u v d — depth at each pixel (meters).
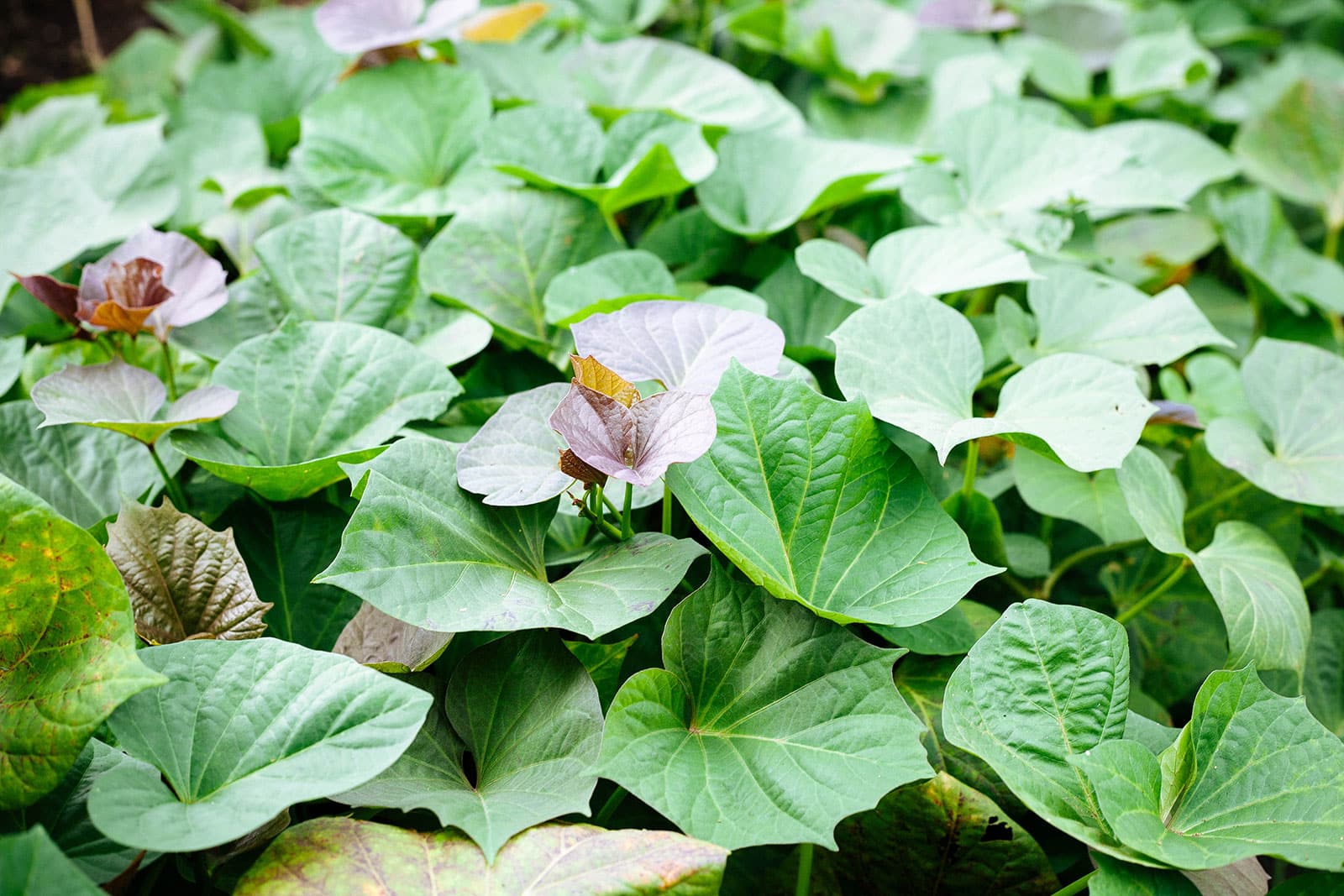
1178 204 1.03
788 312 1.01
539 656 0.85
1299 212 1.42
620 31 1.30
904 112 1.26
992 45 1.37
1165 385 1.02
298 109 1.20
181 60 1.47
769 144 1.08
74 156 1.11
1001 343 1.00
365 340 0.93
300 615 0.90
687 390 0.85
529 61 1.17
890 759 0.81
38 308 1.05
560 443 0.87
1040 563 0.96
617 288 0.98
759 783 0.82
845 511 0.87
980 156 1.08
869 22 1.30
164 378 0.99
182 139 1.15
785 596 0.85
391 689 0.80
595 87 1.13
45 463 0.92
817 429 0.87
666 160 1.01
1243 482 0.99
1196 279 1.20
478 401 0.96
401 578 0.82
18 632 0.80
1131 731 0.85
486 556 0.84
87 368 0.89
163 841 0.76
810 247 0.97
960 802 0.85
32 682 0.79
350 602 0.91
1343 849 0.80
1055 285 1.00
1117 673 0.83
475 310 0.99
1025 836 0.85
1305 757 0.82
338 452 0.91
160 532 0.86
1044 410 0.87
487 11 1.18
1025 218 1.04
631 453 0.84
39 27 1.60
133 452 0.93
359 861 0.80
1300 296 1.16
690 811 0.80
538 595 0.83
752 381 0.87
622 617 0.82
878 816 0.87
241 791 0.78
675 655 0.84
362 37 1.08
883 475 0.87
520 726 0.84
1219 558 0.91
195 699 0.80
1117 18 1.42
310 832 0.80
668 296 0.98
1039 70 1.31
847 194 1.05
